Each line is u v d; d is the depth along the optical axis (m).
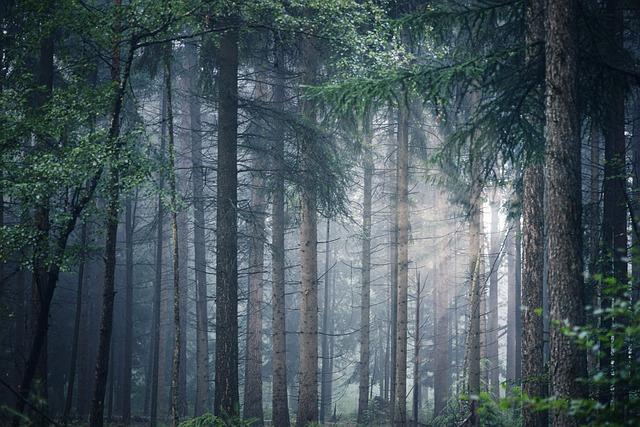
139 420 27.62
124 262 36.47
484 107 12.99
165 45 15.16
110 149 12.81
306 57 19.66
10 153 13.52
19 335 23.22
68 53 15.25
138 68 18.14
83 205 13.09
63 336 33.19
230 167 17.28
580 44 12.24
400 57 15.29
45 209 13.67
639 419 5.48
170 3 13.19
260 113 18.34
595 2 13.28
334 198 19.31
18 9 14.78
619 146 14.20
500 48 14.32
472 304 20.16
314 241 20.27
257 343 24.42
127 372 26.91
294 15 17.66
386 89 11.99
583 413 5.71
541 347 13.34
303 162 18.75
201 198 19.55
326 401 41.09
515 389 6.09
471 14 12.94
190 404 37.56
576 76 10.76
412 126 23.19
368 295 27.30
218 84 18.50
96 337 34.09
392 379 24.34
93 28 13.48
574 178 10.51
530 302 13.45
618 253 13.24
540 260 13.47
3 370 23.66
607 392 10.35
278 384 21.72
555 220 10.48
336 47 16.05
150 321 39.16
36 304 16.36
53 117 13.32
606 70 12.26
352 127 17.11
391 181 28.77
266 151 18.83
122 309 36.06
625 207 13.93
